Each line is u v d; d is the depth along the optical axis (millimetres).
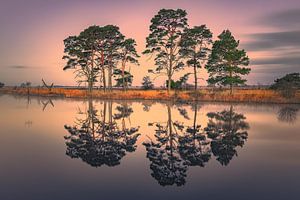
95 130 20516
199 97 54281
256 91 56844
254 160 12438
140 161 12156
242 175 10305
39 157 12586
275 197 8250
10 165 11297
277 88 55375
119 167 11219
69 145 15195
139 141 16688
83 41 66625
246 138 17734
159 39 59062
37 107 39094
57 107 39375
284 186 9164
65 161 11977
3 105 42375
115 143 16000
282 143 16109
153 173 10445
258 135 18797
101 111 33938
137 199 8031
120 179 9750
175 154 13508
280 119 27000
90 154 13281
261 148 14883
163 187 8984
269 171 10812
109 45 67562
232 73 58500
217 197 8234
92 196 8227
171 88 68312
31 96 72438
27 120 25344
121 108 38125
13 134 18281
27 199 7984
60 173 10352
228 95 52875
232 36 58000
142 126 22656
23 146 14781
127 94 59344
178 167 11320
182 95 56562
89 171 10625
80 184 9227
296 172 10664
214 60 59094
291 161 12266
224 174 10406
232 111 34469
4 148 14281
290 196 8312
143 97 58281
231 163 11930
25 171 10555
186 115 30000
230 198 8156
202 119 26922
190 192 8609
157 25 59938
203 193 8547
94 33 66125
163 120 26125
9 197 8117
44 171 10578
